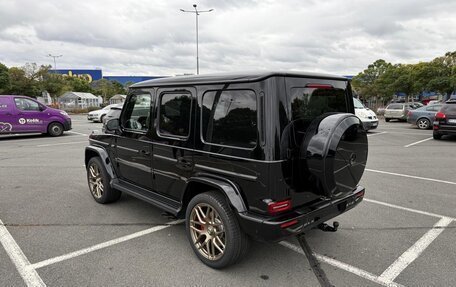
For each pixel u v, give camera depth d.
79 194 5.60
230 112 2.95
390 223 4.30
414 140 12.42
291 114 2.82
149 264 3.28
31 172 7.27
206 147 3.15
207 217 3.18
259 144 2.72
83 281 2.99
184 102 3.39
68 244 3.72
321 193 2.93
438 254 3.47
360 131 3.09
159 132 3.72
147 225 4.26
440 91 30.91
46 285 2.93
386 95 38.97
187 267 3.22
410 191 5.71
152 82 3.83
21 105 13.38
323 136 2.79
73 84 60.03
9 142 12.47
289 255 3.46
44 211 4.77
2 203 5.13
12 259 3.39
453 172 7.14
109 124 4.43
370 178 6.62
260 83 2.72
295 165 2.85
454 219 4.43
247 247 3.05
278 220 2.74
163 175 3.73
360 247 3.64
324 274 3.10
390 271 3.15
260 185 2.74
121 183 4.54
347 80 3.59
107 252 3.53
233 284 2.93
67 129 14.71
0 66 38.31
